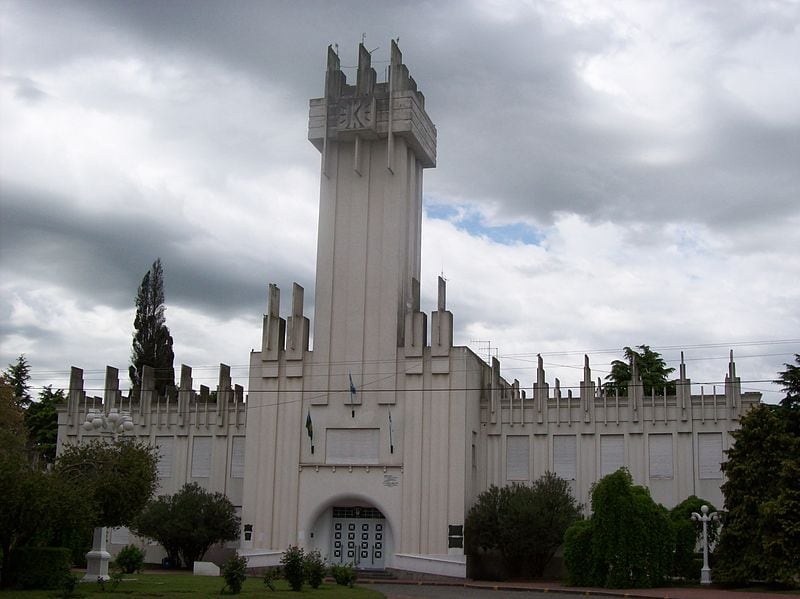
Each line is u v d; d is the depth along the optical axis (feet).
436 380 195.62
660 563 165.07
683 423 194.90
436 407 194.49
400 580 182.70
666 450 195.00
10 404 209.05
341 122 209.77
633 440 197.47
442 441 192.44
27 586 116.26
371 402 198.29
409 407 195.72
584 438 200.54
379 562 195.00
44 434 289.94
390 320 201.26
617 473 168.96
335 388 200.85
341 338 203.00
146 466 137.80
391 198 207.62
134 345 308.19
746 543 160.25
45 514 113.50
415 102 210.38
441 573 184.44
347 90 217.97
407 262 208.23
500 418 205.87
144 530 199.11
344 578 146.82
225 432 221.46
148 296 312.91
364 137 210.79
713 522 176.24
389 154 205.98
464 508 188.75
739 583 161.68
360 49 214.90
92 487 123.13
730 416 191.93
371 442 196.65
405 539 190.08
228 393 223.51
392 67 210.18
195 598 109.09
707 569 165.27
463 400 193.26
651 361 280.72
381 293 203.10
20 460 118.01
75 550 180.24
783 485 157.38
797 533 153.58
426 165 224.12
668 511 180.75
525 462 202.69
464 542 187.93
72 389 232.32
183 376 227.81
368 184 209.77
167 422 225.76
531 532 181.27
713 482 190.39
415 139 210.18
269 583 128.88
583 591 154.40
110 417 143.13
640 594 148.05
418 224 218.18
